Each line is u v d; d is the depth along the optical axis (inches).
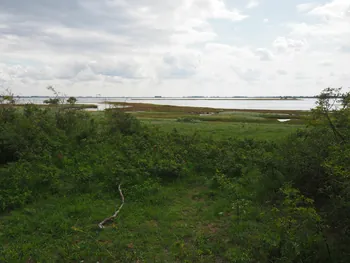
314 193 297.7
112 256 221.9
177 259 222.4
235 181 370.0
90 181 357.7
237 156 434.6
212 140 523.8
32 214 288.7
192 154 446.3
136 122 593.6
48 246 235.9
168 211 300.0
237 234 250.1
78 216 287.0
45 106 570.3
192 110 2053.4
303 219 234.7
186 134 566.9
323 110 291.7
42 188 337.7
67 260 218.7
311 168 300.0
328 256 207.2
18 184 331.6
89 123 568.4
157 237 251.8
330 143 288.2
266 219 273.7
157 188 348.8
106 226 271.0
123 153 454.0
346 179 221.3
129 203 317.7
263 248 223.1
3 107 503.2
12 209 300.7
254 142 509.4
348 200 221.1
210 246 237.5
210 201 324.2
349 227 220.7
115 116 588.1
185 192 351.9
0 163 407.8
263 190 327.6
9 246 235.9
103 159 420.2
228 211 299.4
